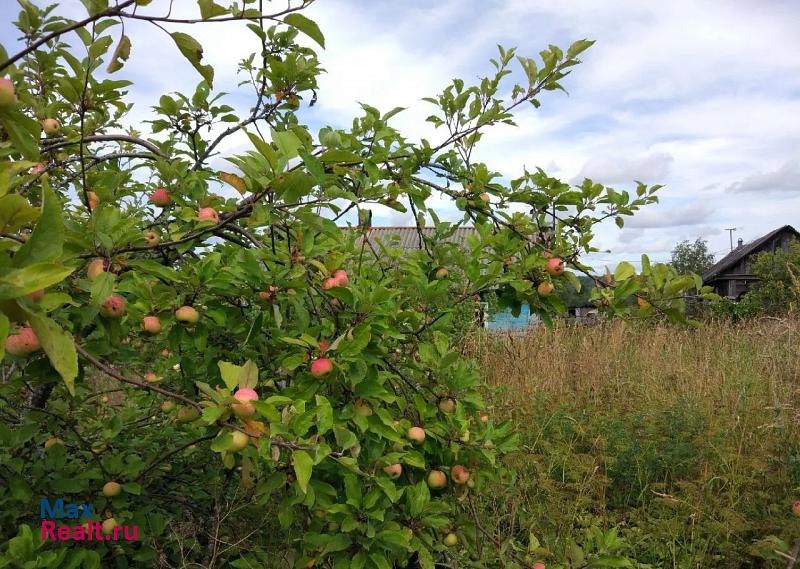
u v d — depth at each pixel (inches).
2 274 36.0
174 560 111.5
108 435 102.1
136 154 94.3
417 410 96.9
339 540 76.0
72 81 79.0
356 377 73.7
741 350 307.3
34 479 93.2
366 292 81.9
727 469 173.3
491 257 107.4
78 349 50.1
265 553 102.7
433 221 111.9
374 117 111.2
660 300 100.7
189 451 120.1
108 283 62.5
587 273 105.3
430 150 118.0
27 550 71.1
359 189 93.4
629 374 279.7
